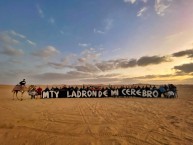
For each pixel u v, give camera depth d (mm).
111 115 13734
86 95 31500
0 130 9266
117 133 9180
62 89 31219
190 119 12445
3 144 7555
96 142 7910
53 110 15836
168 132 9422
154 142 7957
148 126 10562
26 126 10172
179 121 11828
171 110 16266
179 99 27266
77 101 24281
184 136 8805
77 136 8672
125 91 31891
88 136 8688
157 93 31125
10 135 8578
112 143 7797
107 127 10266
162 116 13445
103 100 25938
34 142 7820
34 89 29438
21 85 26672
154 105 19828
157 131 9594
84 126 10430
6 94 38969
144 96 31375
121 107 18172
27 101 23906
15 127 9875
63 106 18703
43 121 11469
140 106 18953
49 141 7953
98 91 31812
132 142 7938
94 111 15508
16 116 12758
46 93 30203
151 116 13430
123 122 11492
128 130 9711
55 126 10320
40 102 22594
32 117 12570
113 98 29688
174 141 8094
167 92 30219
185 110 16266
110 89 32000
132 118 12688
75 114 14000
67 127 10172
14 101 23766
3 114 13391
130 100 25906
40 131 9344
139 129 9930
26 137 8391
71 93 31281
